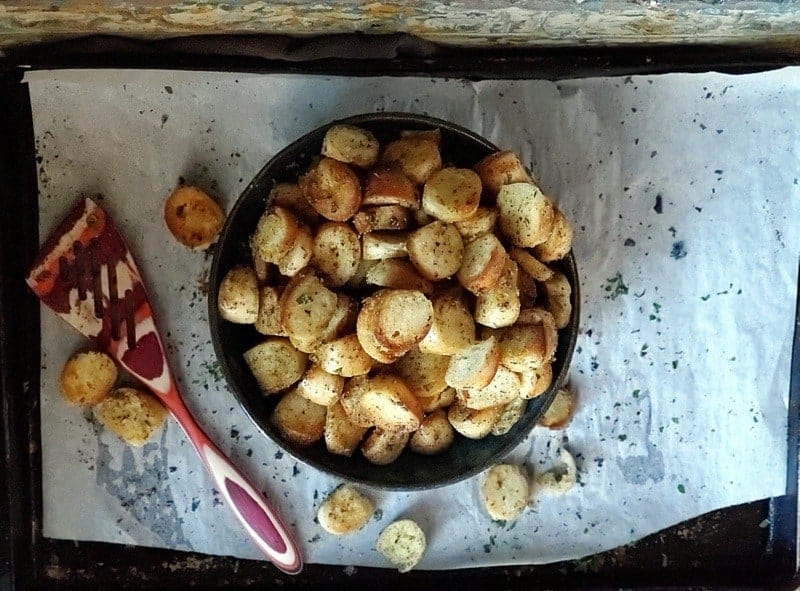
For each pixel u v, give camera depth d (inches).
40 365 23.5
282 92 23.6
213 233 23.5
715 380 25.3
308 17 21.2
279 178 21.9
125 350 23.4
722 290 25.2
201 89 23.4
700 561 25.3
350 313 21.0
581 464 25.1
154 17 20.8
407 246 20.5
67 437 23.8
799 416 25.2
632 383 25.2
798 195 25.0
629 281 25.0
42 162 23.2
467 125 24.2
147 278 23.8
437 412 22.7
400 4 20.4
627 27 22.3
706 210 25.0
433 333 20.4
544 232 20.9
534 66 24.2
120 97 23.2
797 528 25.3
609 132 24.5
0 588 23.1
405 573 24.9
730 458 25.4
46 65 22.9
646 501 25.2
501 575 25.1
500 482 24.5
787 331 25.3
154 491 24.1
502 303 20.1
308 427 22.2
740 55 24.4
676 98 24.4
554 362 22.1
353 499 24.2
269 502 24.3
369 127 21.9
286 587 24.5
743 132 24.7
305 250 20.7
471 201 20.1
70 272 23.0
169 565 24.3
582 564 25.3
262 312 21.7
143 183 23.6
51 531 23.8
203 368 24.2
